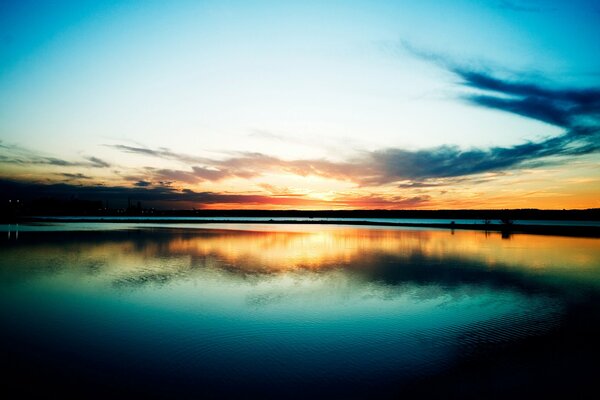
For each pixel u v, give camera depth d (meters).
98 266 20.03
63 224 67.31
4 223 70.81
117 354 8.38
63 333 9.77
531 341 9.02
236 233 46.19
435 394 6.58
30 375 7.35
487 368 7.56
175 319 10.95
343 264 21.27
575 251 27.62
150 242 32.88
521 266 20.56
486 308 12.05
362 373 7.40
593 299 13.17
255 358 8.14
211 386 6.91
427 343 8.97
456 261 22.58
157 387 6.88
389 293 14.12
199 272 18.42
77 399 6.46
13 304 12.59
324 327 10.21
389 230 57.19
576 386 6.77
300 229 59.28
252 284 15.69
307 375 7.35
